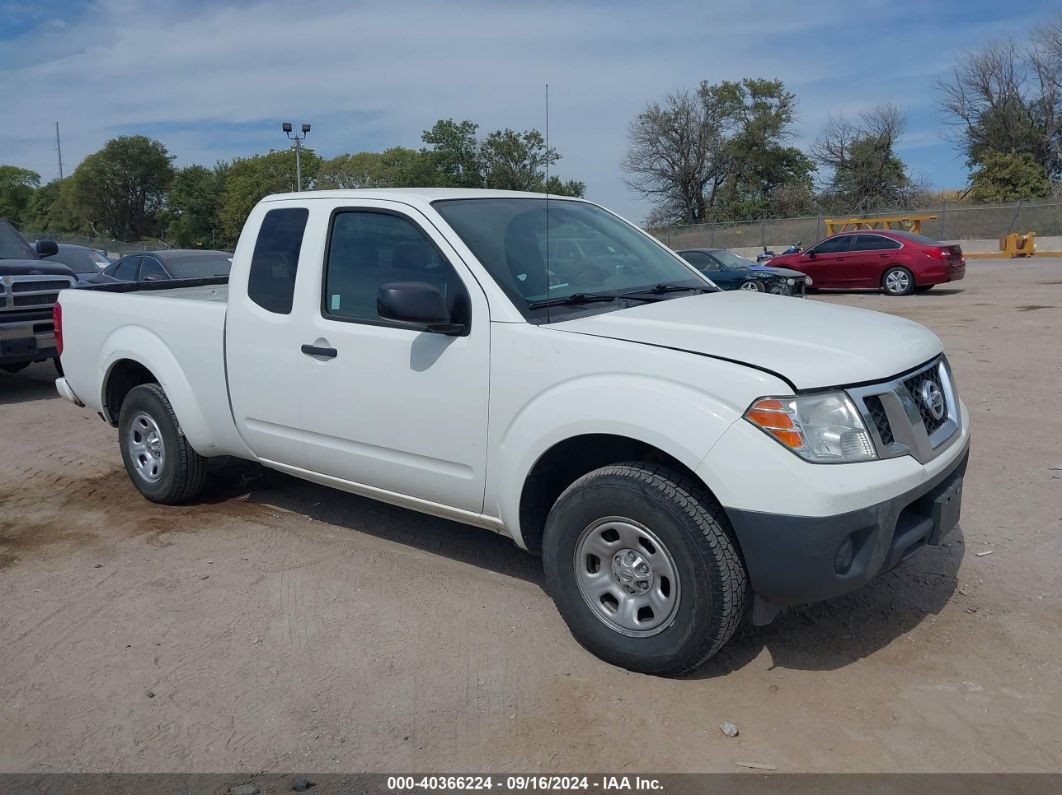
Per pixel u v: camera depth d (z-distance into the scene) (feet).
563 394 11.71
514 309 12.48
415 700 11.27
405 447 13.70
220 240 240.12
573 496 11.82
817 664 11.93
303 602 14.14
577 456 12.75
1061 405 25.50
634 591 11.57
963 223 122.21
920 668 11.77
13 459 23.34
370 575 15.14
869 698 11.10
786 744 10.21
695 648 11.01
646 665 11.48
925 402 11.84
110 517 18.43
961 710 10.80
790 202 173.88
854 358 11.14
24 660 12.55
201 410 17.19
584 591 11.97
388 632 13.07
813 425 10.46
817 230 131.95
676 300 13.73
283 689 11.59
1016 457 20.66
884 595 13.88
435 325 12.60
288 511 18.54
